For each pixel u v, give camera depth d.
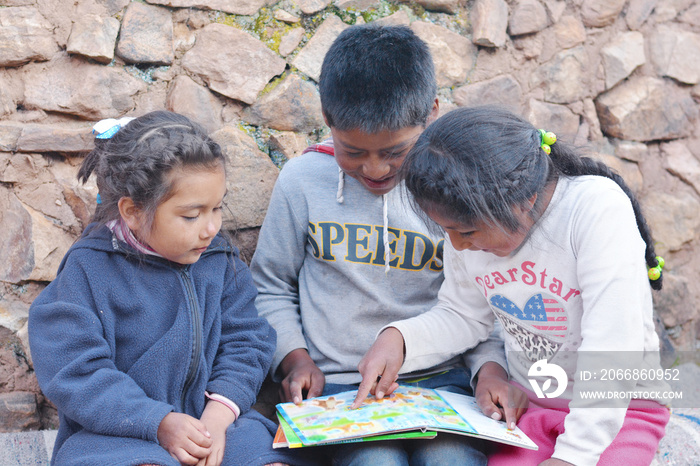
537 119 2.27
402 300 1.71
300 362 1.62
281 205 1.72
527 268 1.41
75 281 1.41
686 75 2.47
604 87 2.36
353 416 1.36
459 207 1.21
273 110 1.96
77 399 1.30
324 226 1.69
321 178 1.72
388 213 1.68
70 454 1.28
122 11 1.81
